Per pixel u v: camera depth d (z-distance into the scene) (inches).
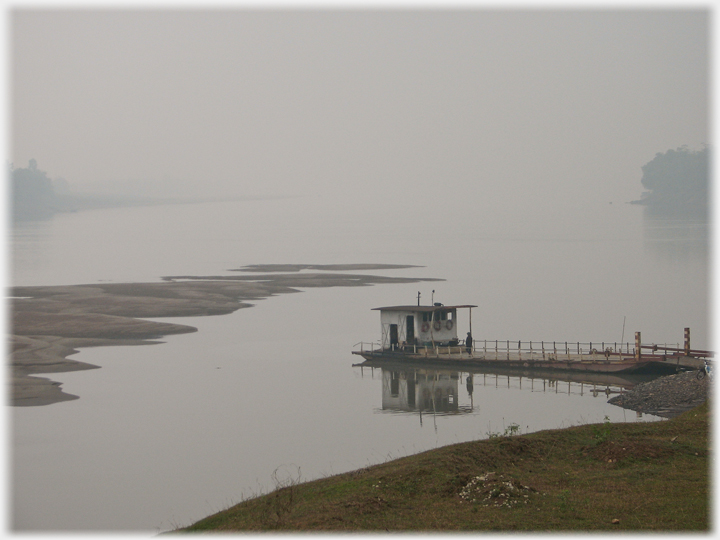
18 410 2071.9
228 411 2057.1
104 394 2268.7
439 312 2800.2
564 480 1080.2
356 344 3233.3
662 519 898.7
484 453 1187.9
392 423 1893.5
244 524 1011.3
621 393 2140.7
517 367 2532.0
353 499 1033.5
